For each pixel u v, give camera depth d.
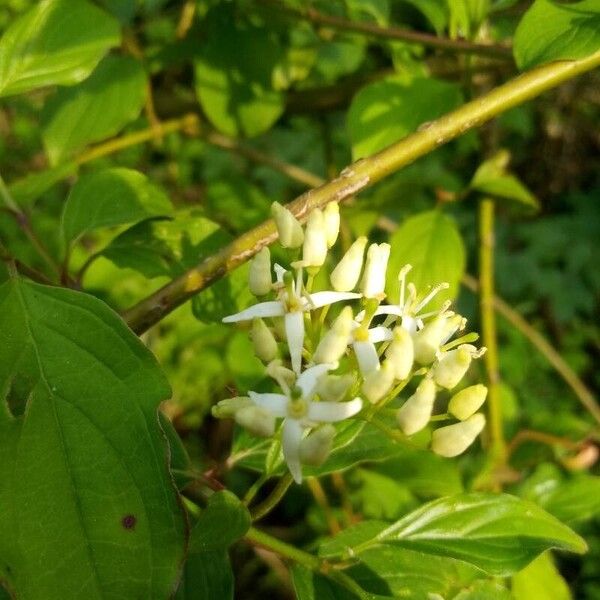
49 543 0.07
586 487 0.14
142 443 0.07
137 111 0.13
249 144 0.30
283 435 0.07
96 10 0.10
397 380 0.08
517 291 0.35
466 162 0.30
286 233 0.08
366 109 0.12
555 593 0.13
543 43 0.10
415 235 0.13
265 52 0.15
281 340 0.08
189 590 0.08
